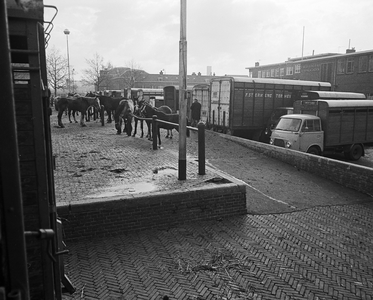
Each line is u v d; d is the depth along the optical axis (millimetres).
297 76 46594
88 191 7246
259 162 13133
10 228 1867
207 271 5293
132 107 16969
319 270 5391
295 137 14445
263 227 7109
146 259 5660
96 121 25781
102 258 5695
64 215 6234
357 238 6684
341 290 4855
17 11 2590
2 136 1837
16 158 1873
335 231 7012
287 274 5250
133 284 4914
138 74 72312
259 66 54000
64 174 8875
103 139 15758
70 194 7008
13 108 1860
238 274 5215
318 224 7383
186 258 5699
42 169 2822
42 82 2930
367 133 16453
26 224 2820
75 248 6055
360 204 8883
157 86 82375
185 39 7871
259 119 20875
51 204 3051
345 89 38594
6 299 1757
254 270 5348
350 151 16266
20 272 1894
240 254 5867
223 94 20734
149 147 13562
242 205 7699
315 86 22547
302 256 5852
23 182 2777
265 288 4859
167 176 8617
